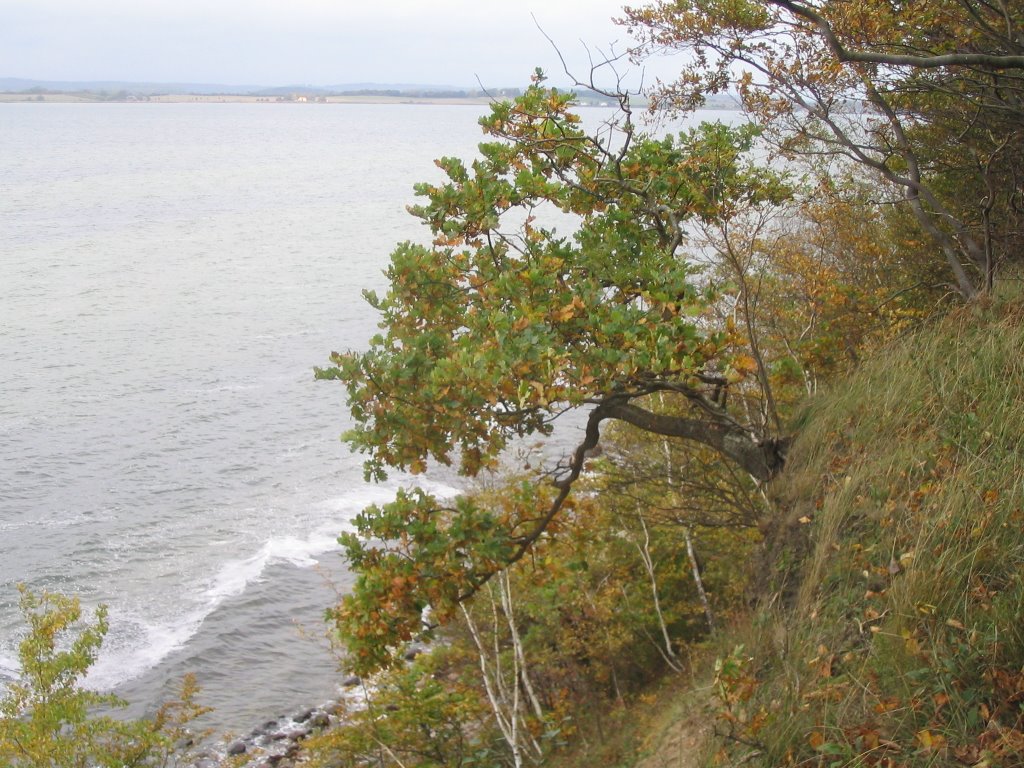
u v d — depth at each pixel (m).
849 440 8.78
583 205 11.05
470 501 9.59
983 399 7.54
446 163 10.13
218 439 41.56
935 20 11.38
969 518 6.09
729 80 13.13
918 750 4.90
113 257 94.06
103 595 28.64
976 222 14.39
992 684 5.07
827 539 7.42
